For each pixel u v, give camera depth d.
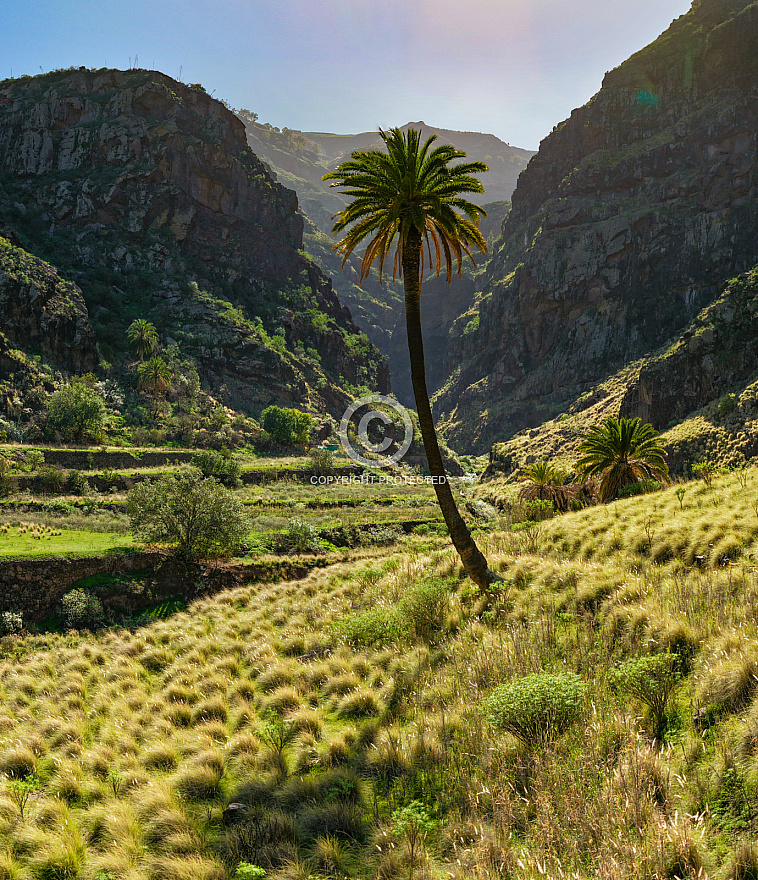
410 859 6.62
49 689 17.25
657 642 9.94
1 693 17.16
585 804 6.44
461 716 9.88
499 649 11.90
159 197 155.25
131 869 7.35
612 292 196.25
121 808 8.85
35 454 67.06
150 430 92.62
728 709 7.64
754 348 101.69
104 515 50.66
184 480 34.75
